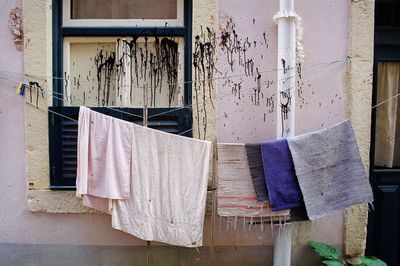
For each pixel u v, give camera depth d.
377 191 3.96
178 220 3.21
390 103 3.96
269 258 3.65
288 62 3.36
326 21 3.56
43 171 3.59
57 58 3.64
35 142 3.57
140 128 3.22
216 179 3.42
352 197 3.16
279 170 3.12
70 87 3.73
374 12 3.72
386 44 3.84
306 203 3.12
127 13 3.74
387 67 3.94
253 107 3.59
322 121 3.61
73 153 3.60
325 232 3.66
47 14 3.53
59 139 3.57
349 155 3.17
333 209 3.16
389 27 3.83
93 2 3.75
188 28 3.59
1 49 3.56
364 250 3.67
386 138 3.98
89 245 3.65
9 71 3.57
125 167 3.22
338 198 3.17
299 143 3.12
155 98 3.70
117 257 3.66
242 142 3.60
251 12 3.54
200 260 3.64
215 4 3.50
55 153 3.58
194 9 3.50
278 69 3.39
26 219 3.65
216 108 3.57
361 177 3.17
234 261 3.65
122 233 3.64
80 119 3.26
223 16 3.53
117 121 3.24
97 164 3.28
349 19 3.54
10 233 3.66
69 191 3.58
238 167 3.15
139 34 3.63
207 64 3.54
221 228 3.61
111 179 3.23
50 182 3.60
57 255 3.67
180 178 3.20
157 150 3.22
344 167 3.17
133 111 3.58
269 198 3.11
